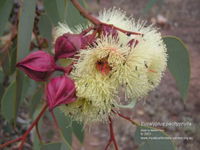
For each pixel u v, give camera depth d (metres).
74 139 0.53
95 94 0.15
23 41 0.17
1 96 0.28
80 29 0.19
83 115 0.16
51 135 0.40
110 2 0.94
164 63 0.17
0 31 0.23
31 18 0.17
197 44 0.81
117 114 0.17
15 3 0.30
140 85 0.16
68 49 0.15
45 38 0.27
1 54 0.27
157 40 0.17
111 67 0.16
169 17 0.91
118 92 0.16
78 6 0.17
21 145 0.17
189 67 0.22
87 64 0.15
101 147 0.52
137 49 0.16
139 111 0.58
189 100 0.62
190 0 1.01
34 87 0.31
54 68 0.15
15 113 0.17
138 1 0.97
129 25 0.18
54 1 0.24
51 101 0.14
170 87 0.64
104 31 0.16
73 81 0.15
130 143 0.52
